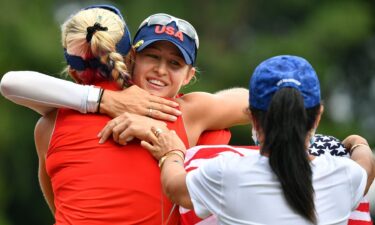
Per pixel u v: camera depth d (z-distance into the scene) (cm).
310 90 1137
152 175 1298
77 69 1347
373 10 5506
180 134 1340
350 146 1277
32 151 4997
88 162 1306
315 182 1141
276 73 1133
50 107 1352
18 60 4750
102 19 1325
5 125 4812
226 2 5466
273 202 1124
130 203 1288
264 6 5491
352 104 5612
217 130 1397
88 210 1287
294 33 5244
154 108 1330
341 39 5166
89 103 1322
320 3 5447
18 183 5012
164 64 1352
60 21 5062
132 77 1367
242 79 5047
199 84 4812
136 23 5059
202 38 5403
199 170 1160
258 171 1130
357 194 1162
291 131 1113
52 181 1340
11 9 4847
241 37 5503
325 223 1134
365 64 5619
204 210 1155
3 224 4741
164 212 1293
